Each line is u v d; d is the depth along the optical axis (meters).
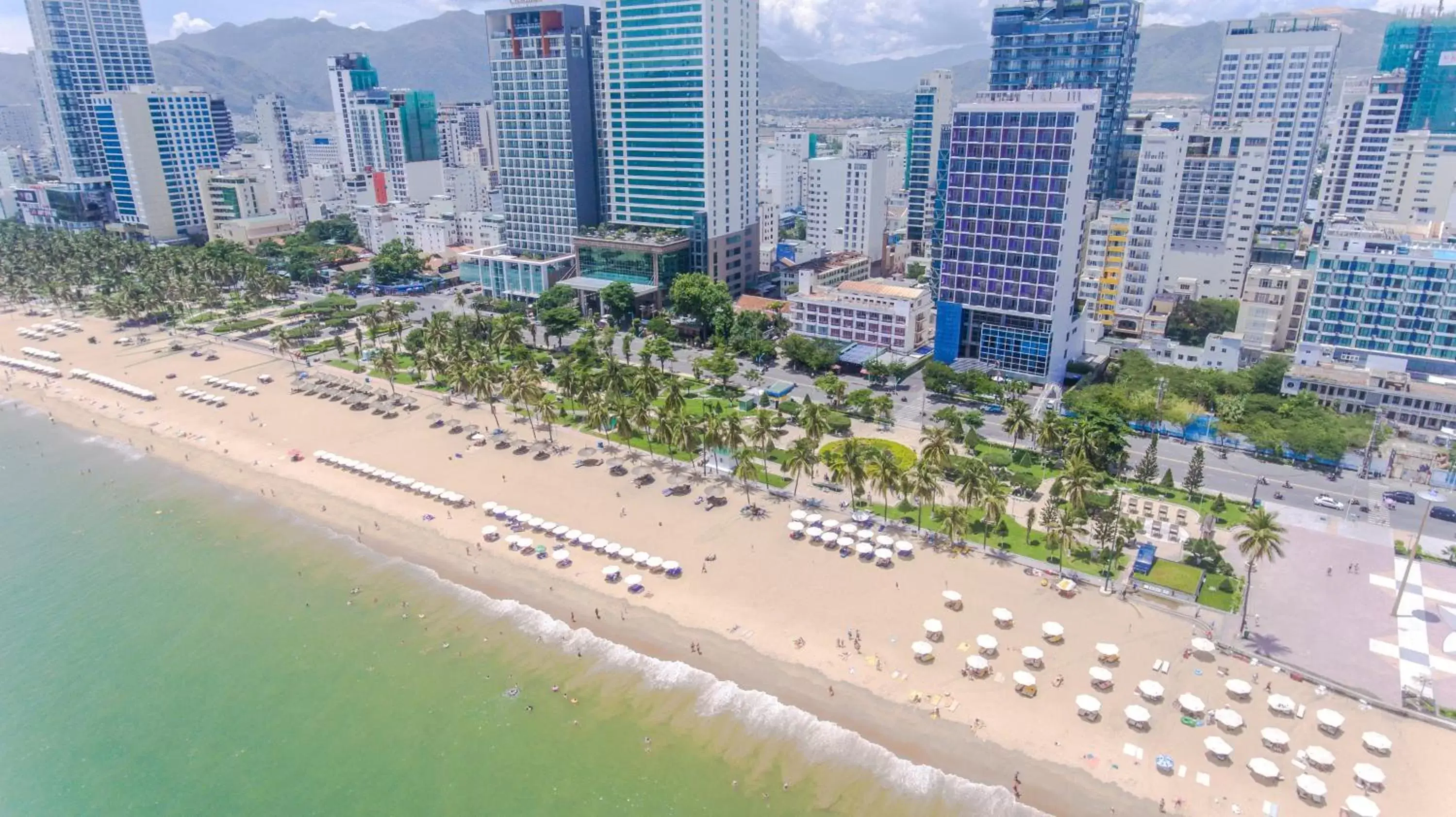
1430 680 106.56
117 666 119.00
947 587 128.62
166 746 104.88
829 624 120.75
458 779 98.12
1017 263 199.50
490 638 122.06
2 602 134.38
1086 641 115.38
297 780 98.94
